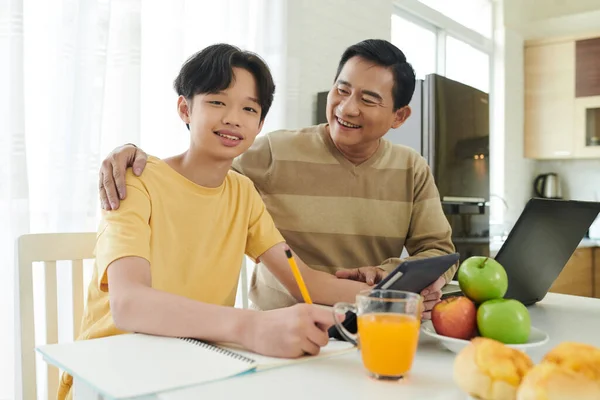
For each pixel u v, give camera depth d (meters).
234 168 1.54
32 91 1.70
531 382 0.52
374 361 0.69
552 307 1.25
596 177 4.46
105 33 1.76
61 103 1.71
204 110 1.08
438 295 1.05
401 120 1.57
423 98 2.62
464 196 2.83
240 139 1.10
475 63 4.22
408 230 1.62
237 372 0.68
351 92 1.43
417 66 3.85
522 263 1.17
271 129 2.55
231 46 1.11
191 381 0.64
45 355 0.74
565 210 1.16
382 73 1.40
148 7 2.04
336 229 1.55
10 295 1.55
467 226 2.89
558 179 4.59
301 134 1.61
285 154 1.56
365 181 1.56
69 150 1.72
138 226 0.99
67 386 1.09
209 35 2.26
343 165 1.55
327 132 1.58
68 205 1.71
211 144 1.09
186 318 0.82
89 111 1.74
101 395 0.65
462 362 0.60
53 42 1.72
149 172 1.10
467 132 2.85
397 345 0.68
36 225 1.71
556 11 3.85
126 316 0.85
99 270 0.96
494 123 4.30
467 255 2.89
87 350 0.76
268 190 1.56
